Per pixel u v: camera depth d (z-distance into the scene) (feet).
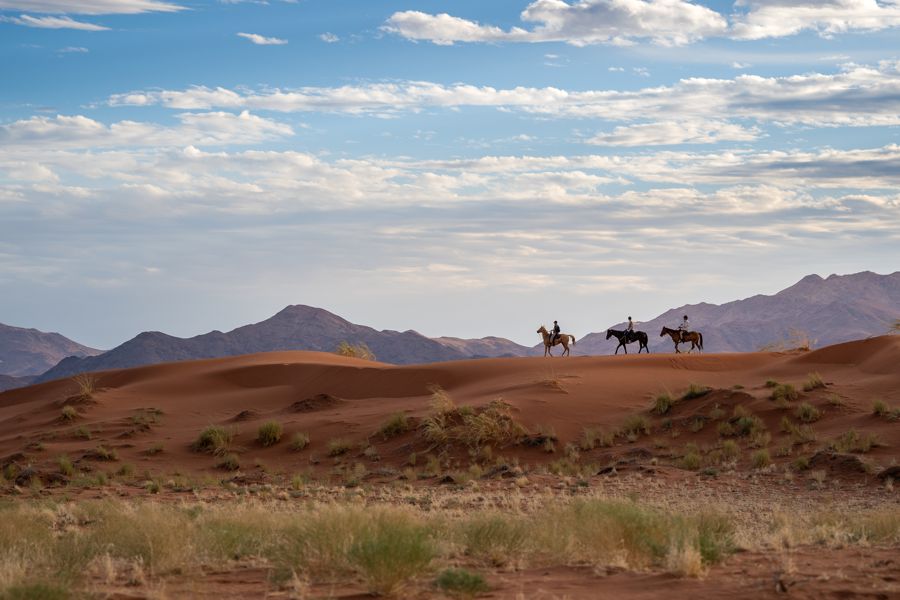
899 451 131.95
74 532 67.26
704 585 41.04
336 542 50.88
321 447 171.53
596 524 55.31
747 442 149.48
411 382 231.09
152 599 40.65
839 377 192.44
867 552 53.83
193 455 171.12
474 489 122.93
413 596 40.81
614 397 186.29
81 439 186.39
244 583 46.57
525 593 40.45
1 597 37.58
